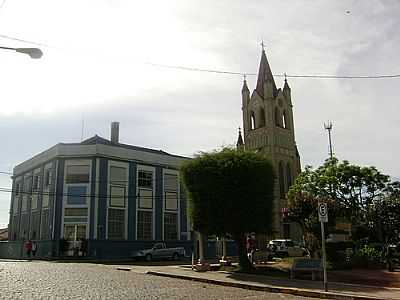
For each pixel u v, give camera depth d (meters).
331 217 24.75
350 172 36.44
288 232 73.81
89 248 42.72
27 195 51.19
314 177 37.28
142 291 14.23
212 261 35.62
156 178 48.75
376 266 23.25
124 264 33.50
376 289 15.05
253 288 16.08
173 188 49.97
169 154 52.28
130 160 47.06
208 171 22.41
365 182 36.16
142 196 47.31
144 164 48.16
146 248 46.16
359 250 25.41
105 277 19.06
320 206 15.23
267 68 91.25
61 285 15.33
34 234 47.62
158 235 47.62
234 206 21.91
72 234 43.53
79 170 44.81
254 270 21.48
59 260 40.06
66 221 43.78
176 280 18.84
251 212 21.94
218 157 22.80
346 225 28.23
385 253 24.67
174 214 49.50
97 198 44.06
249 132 90.75
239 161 22.38
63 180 44.69
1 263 30.70
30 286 14.85
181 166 24.12
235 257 44.19
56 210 44.00
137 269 25.20
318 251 24.55
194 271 22.86
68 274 20.14
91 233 43.22
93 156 44.88
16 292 13.19
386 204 30.22
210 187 22.22
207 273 21.41
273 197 23.08
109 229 44.38
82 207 43.94
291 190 32.72
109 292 13.76
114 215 45.00
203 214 22.50
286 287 15.50
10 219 54.94
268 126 87.06
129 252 44.97
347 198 36.25
